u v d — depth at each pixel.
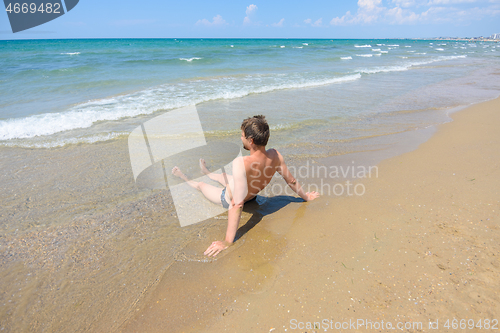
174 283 2.06
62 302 1.93
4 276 2.12
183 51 30.92
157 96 8.33
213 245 2.41
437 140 4.67
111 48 37.38
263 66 17.25
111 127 5.62
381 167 3.78
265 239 2.48
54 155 4.31
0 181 3.48
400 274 2.01
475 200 2.77
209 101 7.82
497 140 4.42
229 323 1.75
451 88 10.30
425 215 2.63
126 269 2.19
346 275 2.04
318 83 10.83
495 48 59.75
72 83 10.58
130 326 1.76
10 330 1.74
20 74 12.88
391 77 13.20
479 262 2.04
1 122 5.71
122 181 3.54
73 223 2.72
